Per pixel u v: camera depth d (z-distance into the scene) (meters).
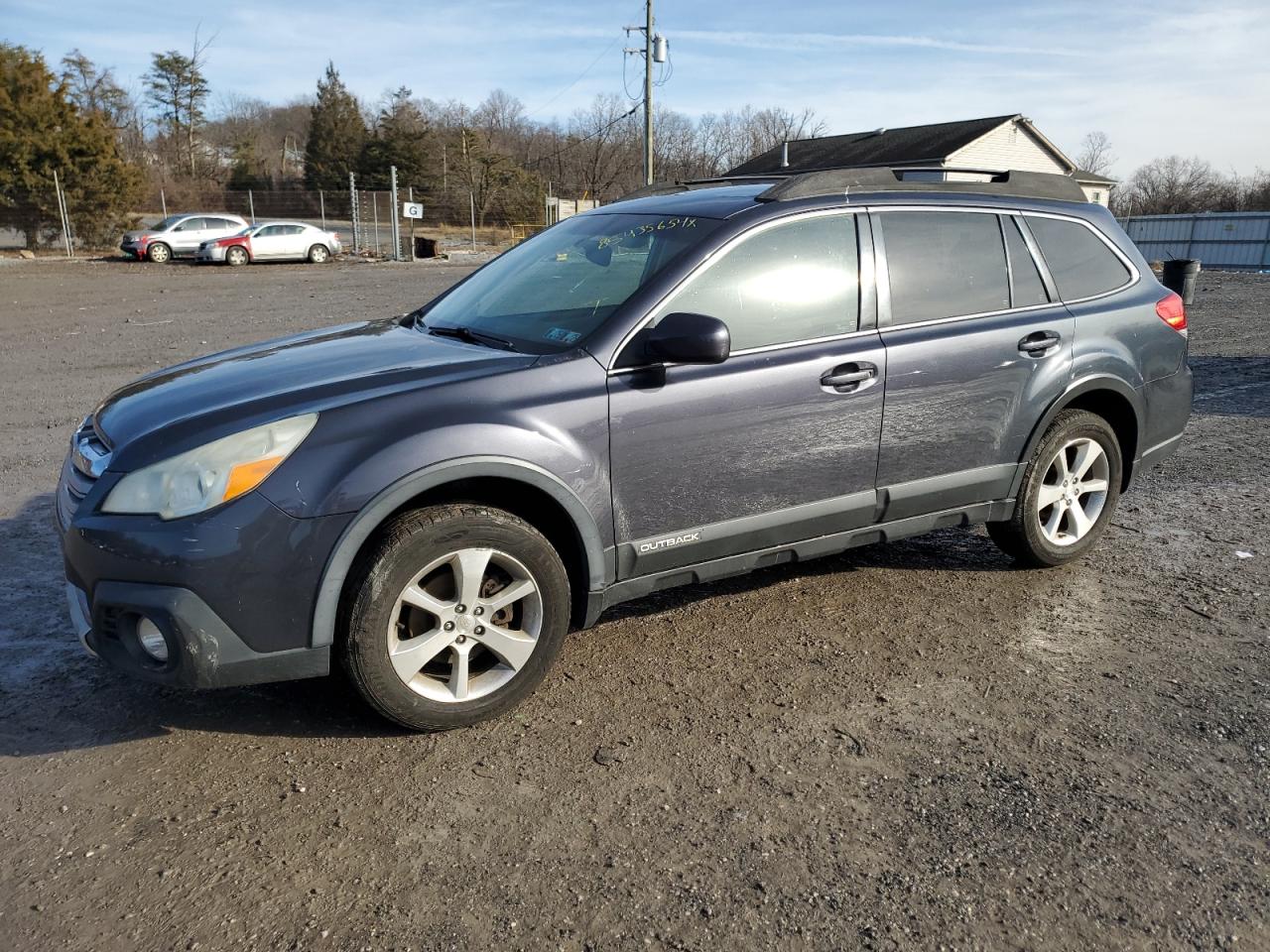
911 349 3.83
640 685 3.50
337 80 74.44
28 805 2.77
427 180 63.53
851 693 3.45
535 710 3.32
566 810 2.76
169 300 17.91
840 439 3.71
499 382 3.13
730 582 4.49
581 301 3.60
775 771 2.96
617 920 2.33
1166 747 3.12
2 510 5.45
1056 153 42.16
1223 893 2.44
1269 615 4.14
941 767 2.99
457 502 3.11
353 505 2.85
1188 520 5.40
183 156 74.00
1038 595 4.34
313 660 2.93
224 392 3.17
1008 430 4.16
